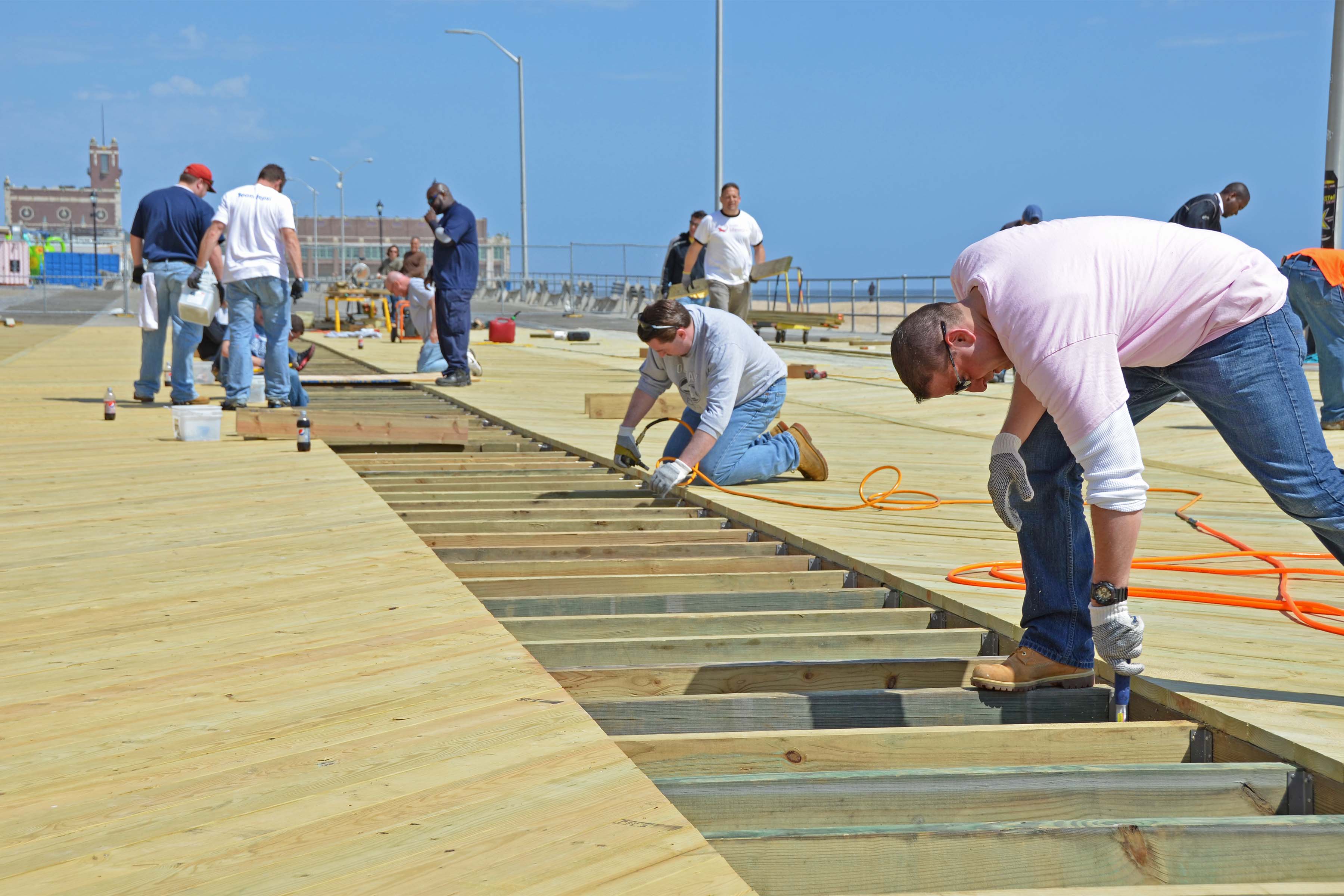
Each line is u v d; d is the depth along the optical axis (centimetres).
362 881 144
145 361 802
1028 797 184
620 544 378
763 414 492
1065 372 193
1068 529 237
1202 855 170
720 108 1870
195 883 144
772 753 199
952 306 207
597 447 598
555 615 302
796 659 269
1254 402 205
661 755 197
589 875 145
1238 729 210
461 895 141
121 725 200
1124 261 200
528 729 197
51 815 164
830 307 2641
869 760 202
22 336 1722
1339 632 277
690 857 150
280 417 618
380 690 218
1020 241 204
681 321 427
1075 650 239
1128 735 213
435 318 995
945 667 255
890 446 679
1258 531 429
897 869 164
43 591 296
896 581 324
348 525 387
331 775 178
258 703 211
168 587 301
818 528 403
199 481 481
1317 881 172
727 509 434
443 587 300
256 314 863
